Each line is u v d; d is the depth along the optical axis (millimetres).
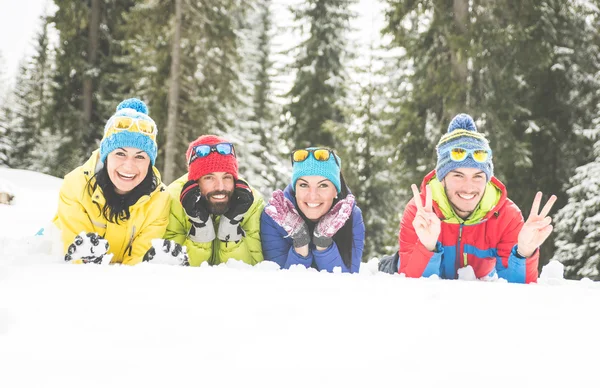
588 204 9195
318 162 3135
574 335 1078
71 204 2799
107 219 2832
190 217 2963
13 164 29531
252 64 19984
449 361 875
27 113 31500
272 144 19500
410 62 11016
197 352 899
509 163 9344
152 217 2934
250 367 824
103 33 15352
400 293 1593
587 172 9539
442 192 3049
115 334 1006
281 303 1357
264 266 2691
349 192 3326
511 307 1400
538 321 1217
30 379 751
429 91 9133
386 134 10703
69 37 14719
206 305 1299
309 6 17188
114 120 2801
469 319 1224
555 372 823
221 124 11898
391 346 965
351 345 966
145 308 1241
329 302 1397
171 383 744
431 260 2836
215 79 11539
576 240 9727
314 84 16391
